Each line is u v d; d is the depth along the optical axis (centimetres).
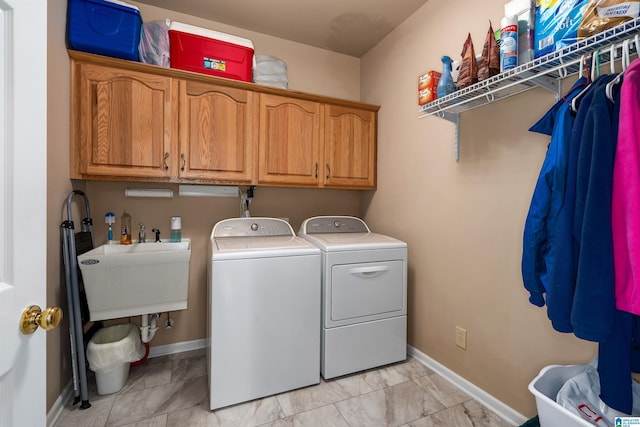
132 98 171
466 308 171
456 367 177
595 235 84
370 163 244
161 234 212
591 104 89
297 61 250
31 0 64
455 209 177
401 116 221
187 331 221
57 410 146
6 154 59
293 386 167
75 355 152
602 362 90
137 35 171
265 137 205
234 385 154
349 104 234
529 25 114
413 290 210
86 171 162
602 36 88
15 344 60
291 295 166
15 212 61
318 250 173
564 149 97
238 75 197
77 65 162
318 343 174
